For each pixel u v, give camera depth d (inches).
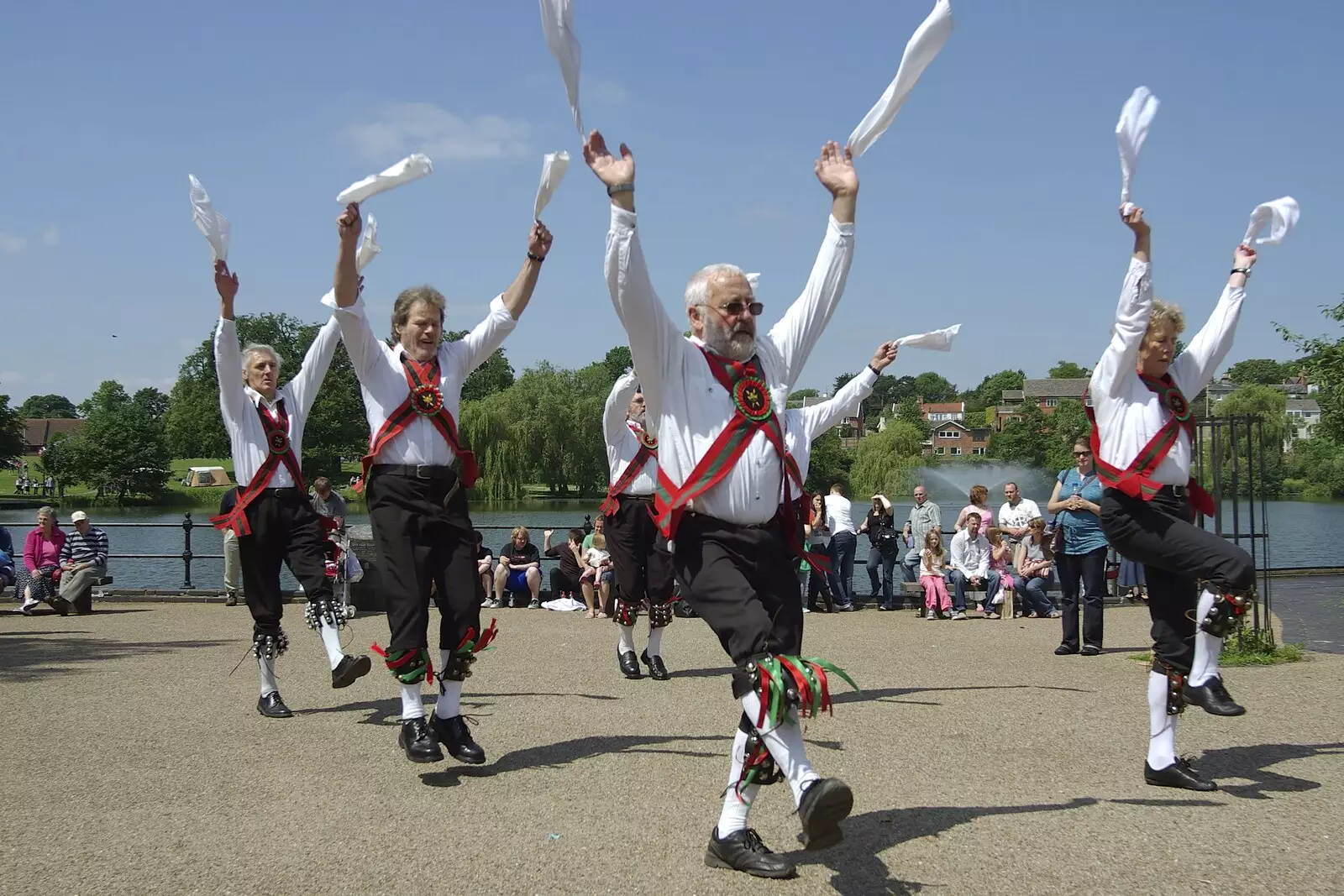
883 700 286.8
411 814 180.9
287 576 757.3
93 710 270.1
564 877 152.0
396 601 208.1
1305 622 462.6
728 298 161.3
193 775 206.1
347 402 2198.6
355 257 202.8
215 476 2674.7
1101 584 381.7
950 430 5221.5
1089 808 183.9
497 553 855.7
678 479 157.9
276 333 2783.0
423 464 211.2
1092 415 203.8
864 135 174.4
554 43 152.3
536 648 401.7
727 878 151.7
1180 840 167.2
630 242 152.6
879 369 197.9
